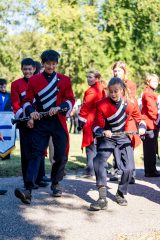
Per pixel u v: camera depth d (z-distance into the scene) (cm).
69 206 705
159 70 3719
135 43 3459
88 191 817
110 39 3322
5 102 1200
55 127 738
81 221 626
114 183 909
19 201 725
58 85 737
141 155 1316
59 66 3334
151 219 641
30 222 616
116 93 699
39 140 726
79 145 1612
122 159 726
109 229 591
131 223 620
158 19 3522
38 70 869
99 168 698
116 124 715
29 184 703
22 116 785
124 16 3353
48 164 1134
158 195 801
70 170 1077
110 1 3338
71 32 3247
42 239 550
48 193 793
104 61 3288
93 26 3366
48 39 3272
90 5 3462
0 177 957
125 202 722
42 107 738
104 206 686
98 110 714
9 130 934
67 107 725
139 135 734
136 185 891
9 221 618
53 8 3306
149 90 989
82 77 3319
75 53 3244
